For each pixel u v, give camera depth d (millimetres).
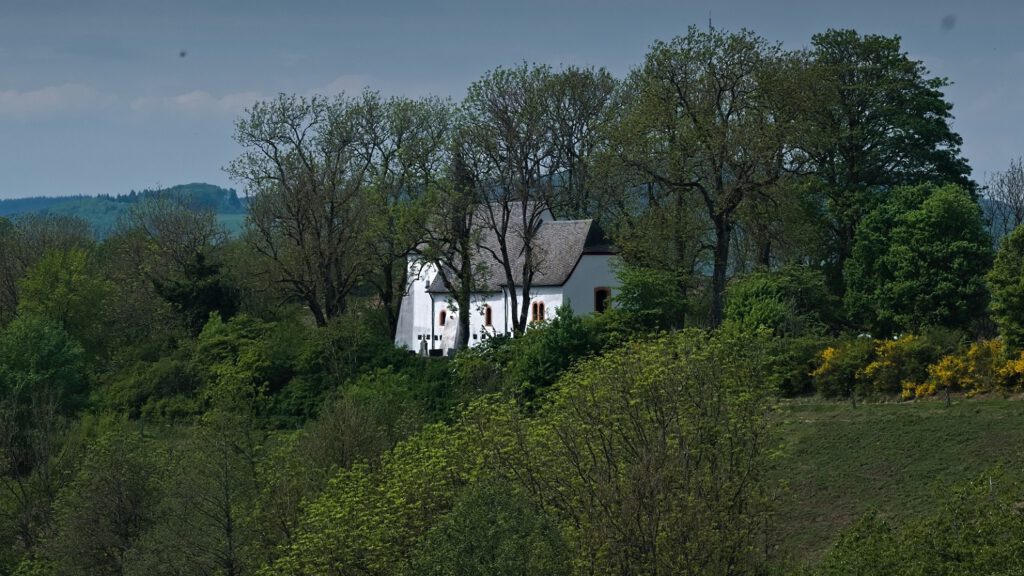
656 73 75750
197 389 75188
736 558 35031
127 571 45781
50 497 58844
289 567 37969
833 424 55281
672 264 77125
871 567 31250
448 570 30234
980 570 29500
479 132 79938
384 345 73812
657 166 74750
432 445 40781
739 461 37000
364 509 38531
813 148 77688
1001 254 58562
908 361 58938
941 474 47969
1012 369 55312
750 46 74125
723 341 41312
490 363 67875
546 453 37406
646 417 37344
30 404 70562
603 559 33500
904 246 74000
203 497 46312
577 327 65375
